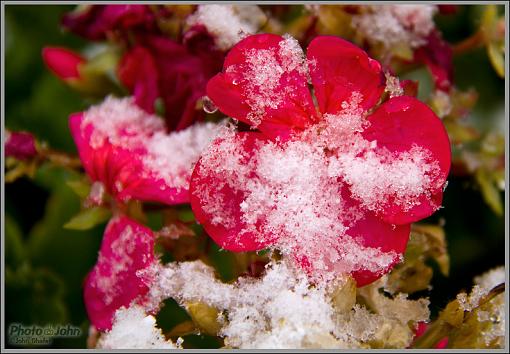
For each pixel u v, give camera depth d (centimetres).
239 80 22
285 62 22
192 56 24
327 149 22
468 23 29
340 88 22
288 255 22
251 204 22
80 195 25
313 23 25
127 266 23
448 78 25
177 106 24
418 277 23
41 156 26
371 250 22
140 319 22
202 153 22
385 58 25
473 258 29
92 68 27
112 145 24
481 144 27
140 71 25
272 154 22
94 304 23
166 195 23
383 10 25
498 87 30
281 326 21
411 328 22
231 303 22
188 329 22
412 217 22
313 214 22
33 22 30
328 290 21
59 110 30
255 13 25
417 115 22
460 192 29
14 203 30
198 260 23
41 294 29
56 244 29
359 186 22
